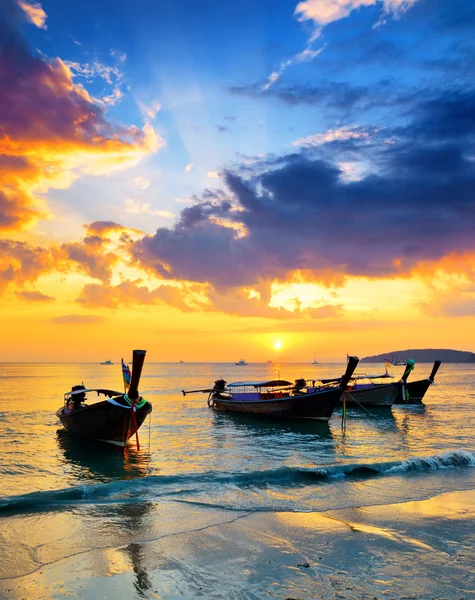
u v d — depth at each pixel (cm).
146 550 950
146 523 1114
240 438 2531
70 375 13150
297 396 3098
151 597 756
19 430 2691
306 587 789
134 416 2003
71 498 1327
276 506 1253
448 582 811
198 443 2362
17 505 1243
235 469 1738
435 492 1389
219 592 772
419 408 4266
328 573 845
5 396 5394
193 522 1123
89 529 1071
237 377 12731
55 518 1148
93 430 2162
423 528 1085
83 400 2572
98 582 807
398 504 1270
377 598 751
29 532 1048
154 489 1426
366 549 959
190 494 1370
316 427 2964
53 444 2266
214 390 4091
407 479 1543
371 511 1210
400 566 877
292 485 1473
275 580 816
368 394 4056
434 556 926
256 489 1425
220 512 1202
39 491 1394
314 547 970
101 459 1941
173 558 911
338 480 1531
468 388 7512
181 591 776
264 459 1948
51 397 5253
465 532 1061
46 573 841
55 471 1730
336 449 2192
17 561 891
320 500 1309
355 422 3288
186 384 8781
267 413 3297
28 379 10488
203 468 1767
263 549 958
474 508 1238
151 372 18300
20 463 1852
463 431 2802
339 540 1008
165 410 3981
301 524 1112
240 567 870
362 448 2222
